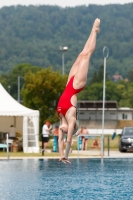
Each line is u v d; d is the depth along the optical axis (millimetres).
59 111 21188
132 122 142250
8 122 63938
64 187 29938
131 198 26078
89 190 28766
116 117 141750
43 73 73188
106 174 36281
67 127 21016
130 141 57688
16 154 53219
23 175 35406
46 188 29500
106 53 54500
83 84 21281
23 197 26438
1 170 38531
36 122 56812
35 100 72125
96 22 22000
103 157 49938
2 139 58156
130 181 32531
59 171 37969
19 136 61469
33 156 50812
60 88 72688
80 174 36219
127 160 47125
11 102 57719
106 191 28484
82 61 21516
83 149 61250
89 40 21891
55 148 57250
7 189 29078
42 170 38656
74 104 21109
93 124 140500
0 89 58844
